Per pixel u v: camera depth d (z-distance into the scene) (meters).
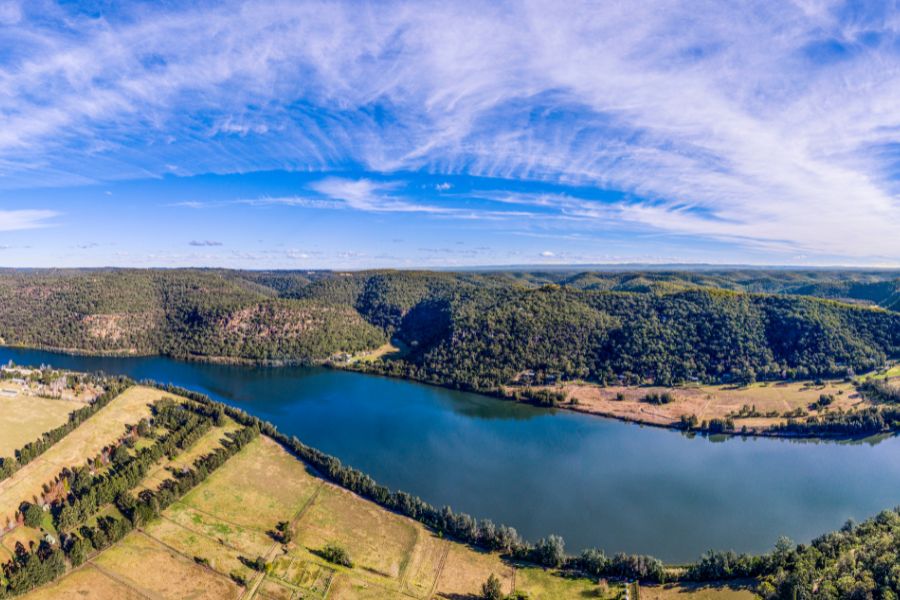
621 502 135.50
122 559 101.50
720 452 170.75
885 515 104.62
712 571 95.88
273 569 100.19
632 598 92.25
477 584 97.00
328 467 141.50
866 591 73.69
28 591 91.00
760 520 126.69
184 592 93.25
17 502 115.81
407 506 121.44
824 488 144.25
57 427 153.00
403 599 92.12
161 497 119.06
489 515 128.12
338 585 95.62
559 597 92.94
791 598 81.88
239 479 136.12
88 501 112.88
